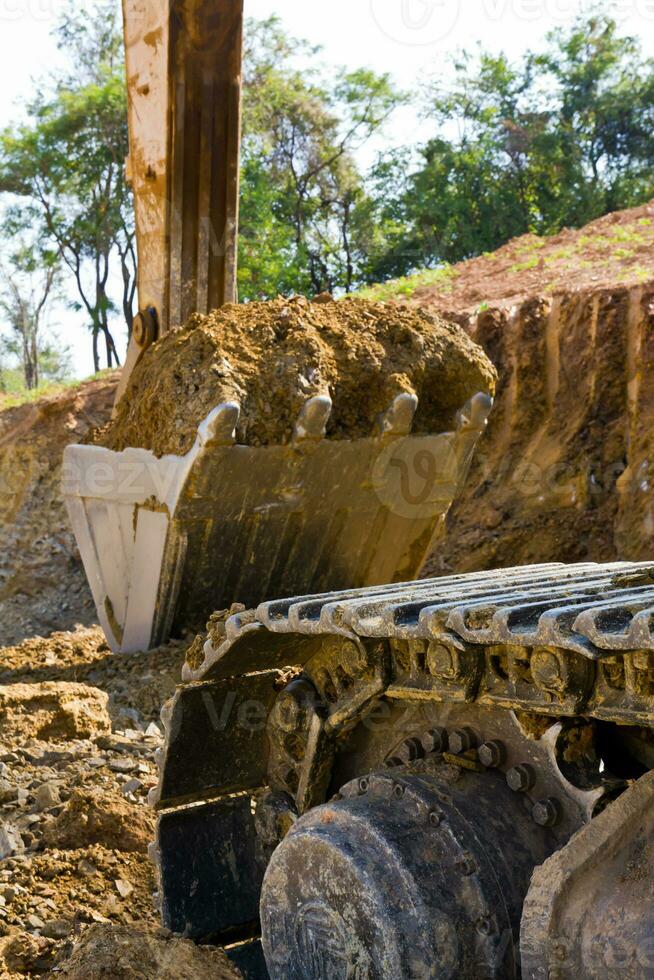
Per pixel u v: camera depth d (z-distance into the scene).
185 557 6.69
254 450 6.24
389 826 2.73
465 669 2.73
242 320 6.70
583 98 36.94
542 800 2.74
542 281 13.40
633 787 2.46
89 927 3.47
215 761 3.54
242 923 3.55
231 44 7.21
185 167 7.30
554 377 11.05
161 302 7.45
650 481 9.59
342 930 2.68
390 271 35.22
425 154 36.28
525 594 2.84
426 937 2.56
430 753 3.04
